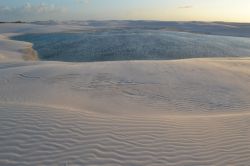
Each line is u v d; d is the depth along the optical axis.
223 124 8.84
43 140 7.02
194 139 7.64
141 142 7.27
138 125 8.28
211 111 12.19
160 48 42.44
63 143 6.95
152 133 7.82
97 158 6.45
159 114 11.20
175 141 7.45
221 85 16.47
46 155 6.45
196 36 60.03
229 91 15.42
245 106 13.01
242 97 14.41
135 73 18.73
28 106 9.42
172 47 43.38
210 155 6.86
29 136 7.16
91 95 14.01
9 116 8.32
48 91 14.51
